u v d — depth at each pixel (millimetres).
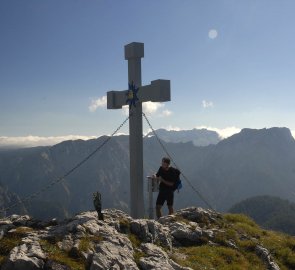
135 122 23016
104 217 16703
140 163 23141
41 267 11312
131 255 13148
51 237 13094
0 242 12945
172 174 21578
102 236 13859
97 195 16094
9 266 11117
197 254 16156
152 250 14180
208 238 18531
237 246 18562
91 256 12273
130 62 23188
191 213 21531
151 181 21891
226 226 20984
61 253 12242
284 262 18875
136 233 15711
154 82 21375
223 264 15812
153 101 21625
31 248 12102
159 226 17109
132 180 23266
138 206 23000
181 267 13438
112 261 12250
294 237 23109
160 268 12641
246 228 21750
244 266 16328
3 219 17500
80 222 14688
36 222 16562
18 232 13875
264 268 17078
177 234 18000
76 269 11555
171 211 21625
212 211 23000
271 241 20516
